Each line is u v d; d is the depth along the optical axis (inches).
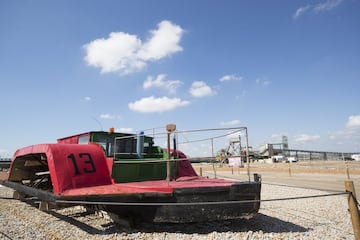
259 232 199.8
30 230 211.6
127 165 229.5
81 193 184.7
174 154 250.4
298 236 193.8
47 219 249.9
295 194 409.7
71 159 209.5
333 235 198.5
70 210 292.0
